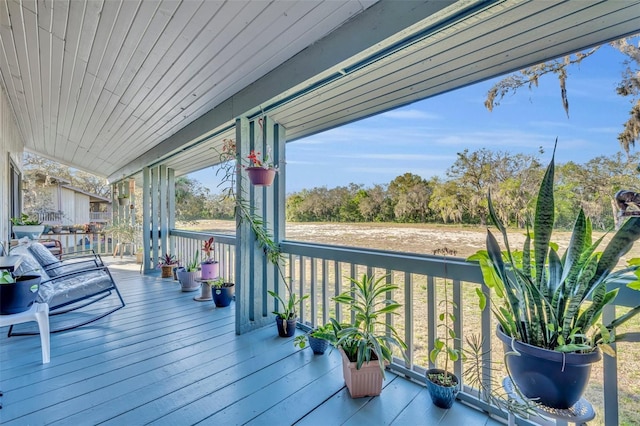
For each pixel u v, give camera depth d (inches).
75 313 127.2
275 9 63.6
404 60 67.6
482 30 55.9
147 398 69.5
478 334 69.8
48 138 209.6
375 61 66.3
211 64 86.4
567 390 43.1
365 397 70.2
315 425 61.4
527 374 45.6
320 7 61.7
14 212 205.5
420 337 90.0
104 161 237.0
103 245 331.3
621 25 51.7
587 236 47.9
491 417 63.7
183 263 200.7
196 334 105.9
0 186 147.5
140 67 95.1
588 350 43.5
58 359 87.2
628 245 41.3
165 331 108.4
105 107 133.4
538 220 48.4
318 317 115.2
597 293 43.7
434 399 67.1
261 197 114.6
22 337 102.5
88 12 76.6
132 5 70.4
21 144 224.5
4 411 64.2
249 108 96.4
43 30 88.7
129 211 294.7
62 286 120.0
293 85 79.3
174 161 192.7
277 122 111.2
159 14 71.3
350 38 65.0
